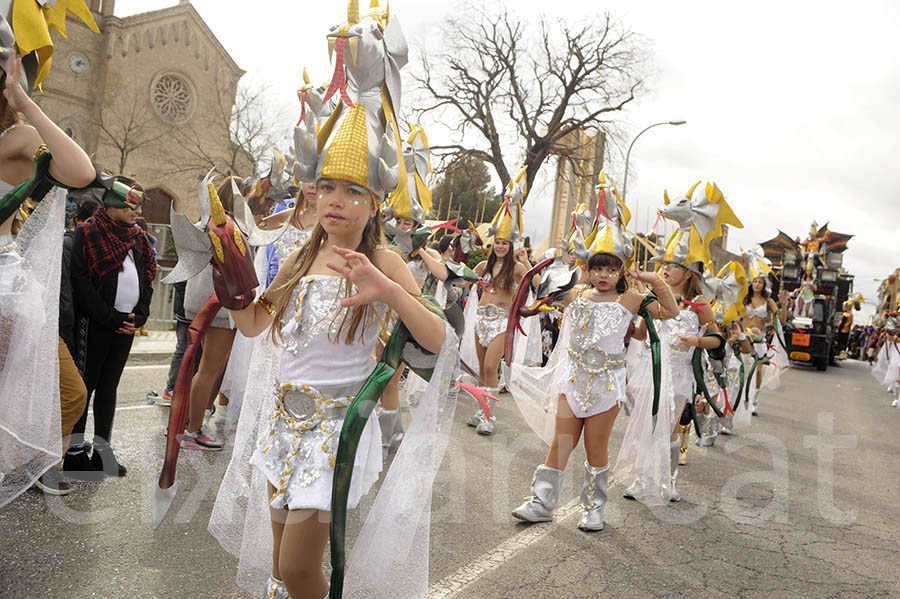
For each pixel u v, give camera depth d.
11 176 2.68
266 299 2.48
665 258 5.61
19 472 2.69
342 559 2.11
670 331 5.41
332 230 2.24
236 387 4.24
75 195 2.83
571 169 31.80
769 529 4.50
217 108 34.72
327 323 2.24
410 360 2.31
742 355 8.41
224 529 2.75
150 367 8.28
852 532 4.55
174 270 2.42
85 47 31.78
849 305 31.55
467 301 7.43
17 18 2.53
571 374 4.27
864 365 28.95
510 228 6.77
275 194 5.06
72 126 31.53
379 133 2.26
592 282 4.36
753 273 9.53
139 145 31.44
